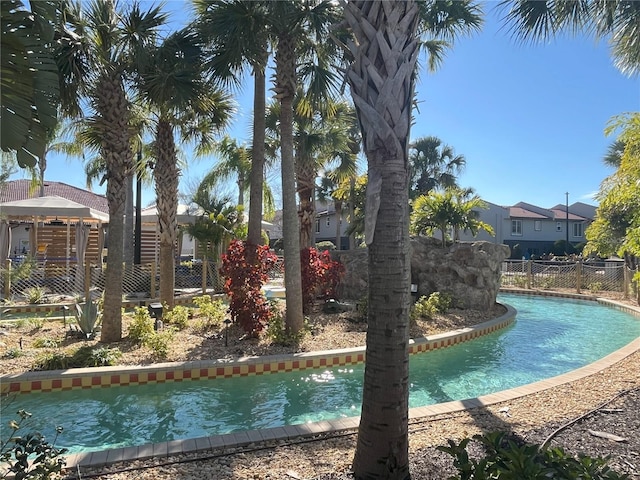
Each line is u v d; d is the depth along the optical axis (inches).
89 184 905.5
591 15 262.5
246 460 141.1
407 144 116.5
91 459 139.7
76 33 285.9
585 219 1657.2
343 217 1321.4
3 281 491.2
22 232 823.1
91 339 315.6
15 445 125.6
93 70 299.0
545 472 87.4
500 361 333.4
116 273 309.9
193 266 653.3
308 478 126.5
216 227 608.4
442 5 405.1
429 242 507.5
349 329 359.3
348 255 525.0
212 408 227.5
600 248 702.5
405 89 116.3
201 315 401.1
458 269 479.2
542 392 211.9
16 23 121.1
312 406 231.8
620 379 231.6
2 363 256.1
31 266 490.6
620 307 598.5
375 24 116.0
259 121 348.5
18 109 122.1
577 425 167.9
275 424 209.6
